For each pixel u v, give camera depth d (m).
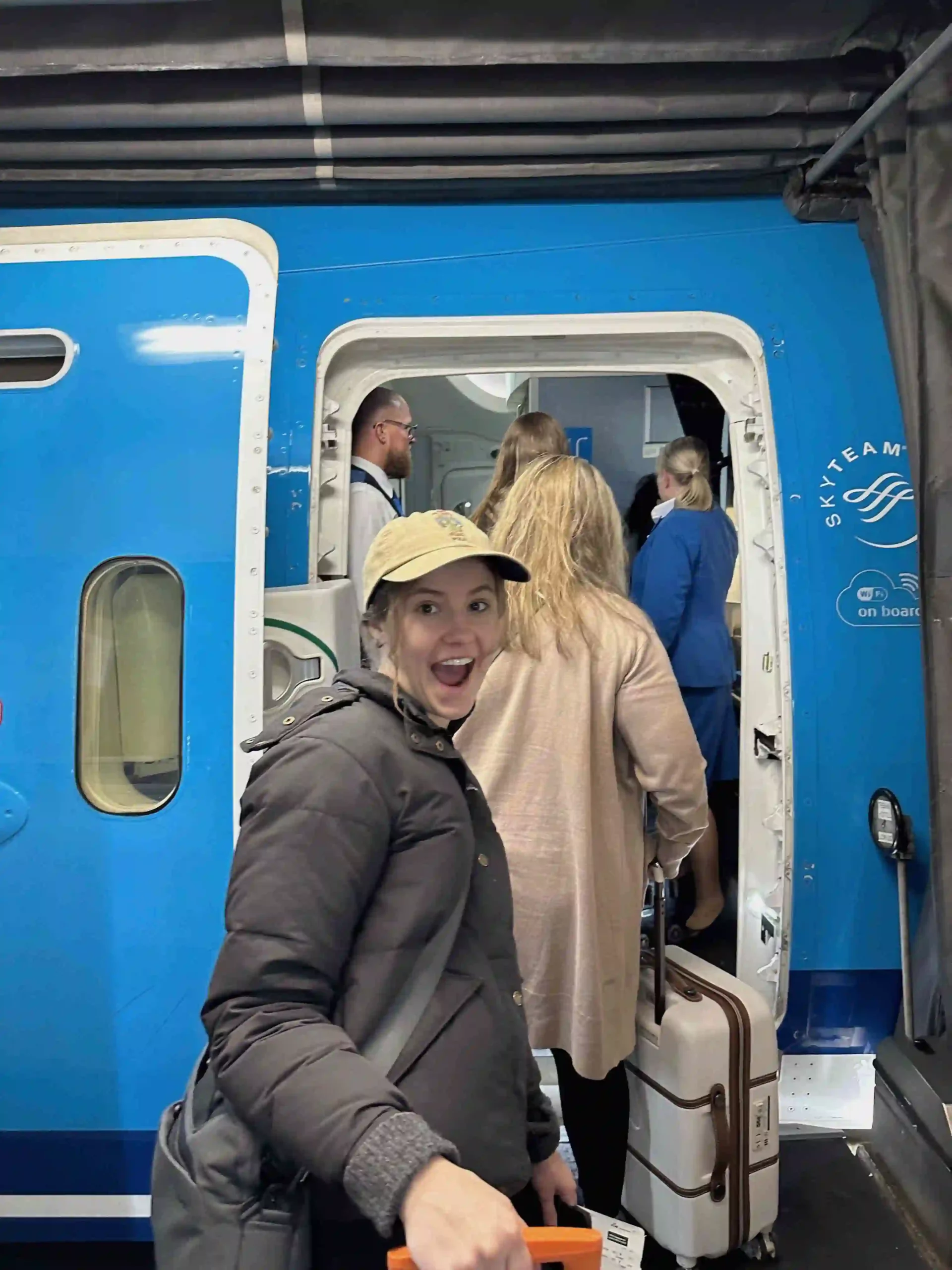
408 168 2.21
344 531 2.37
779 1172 2.19
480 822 1.09
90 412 1.84
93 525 1.84
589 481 1.77
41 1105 1.86
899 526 2.31
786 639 2.30
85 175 2.21
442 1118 0.97
